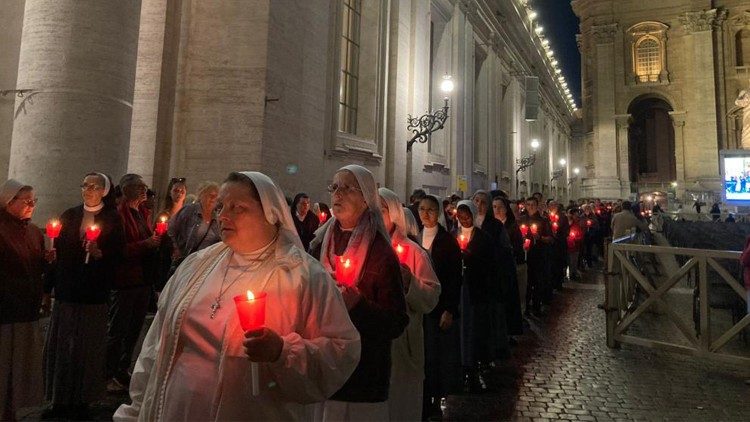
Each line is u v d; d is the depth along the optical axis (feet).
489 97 74.49
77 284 11.91
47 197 16.28
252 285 5.61
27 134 16.65
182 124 25.61
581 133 168.04
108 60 17.47
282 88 27.04
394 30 44.68
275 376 5.06
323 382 5.38
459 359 13.58
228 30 25.75
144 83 25.20
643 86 126.41
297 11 28.86
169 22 25.62
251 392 5.21
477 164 68.13
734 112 115.34
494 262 16.17
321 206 27.61
